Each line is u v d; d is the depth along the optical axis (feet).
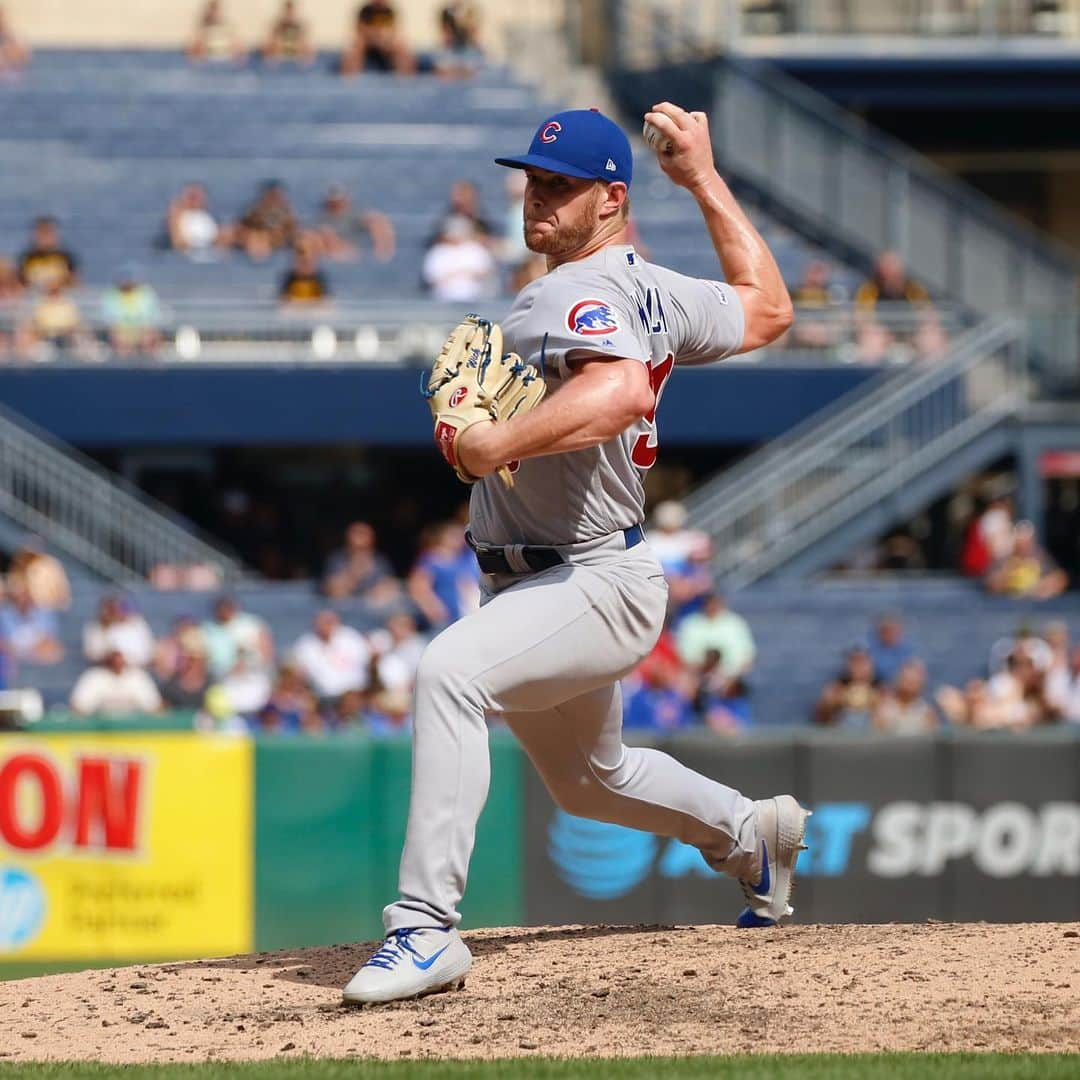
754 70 254.68
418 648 175.11
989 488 225.56
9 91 267.39
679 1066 48.16
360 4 297.12
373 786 130.00
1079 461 213.05
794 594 197.57
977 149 292.61
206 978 63.31
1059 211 294.87
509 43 293.02
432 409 55.47
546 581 57.26
